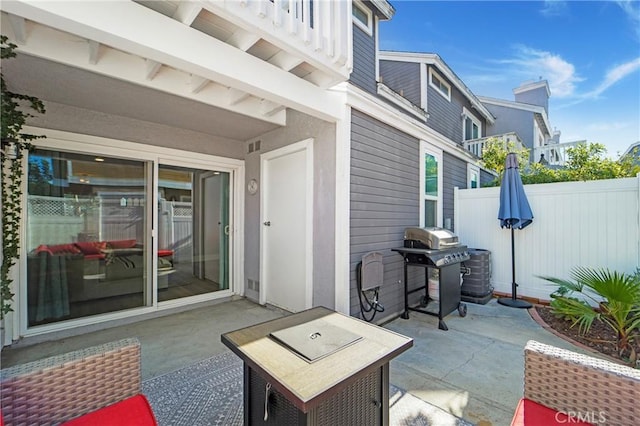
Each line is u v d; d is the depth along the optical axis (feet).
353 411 4.71
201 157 14.49
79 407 4.35
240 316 12.98
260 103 11.79
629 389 3.91
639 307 9.35
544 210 15.40
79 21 5.29
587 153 23.21
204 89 9.95
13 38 6.61
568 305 11.87
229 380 7.79
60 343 10.23
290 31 7.34
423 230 12.87
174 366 8.54
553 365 4.48
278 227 13.88
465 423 6.19
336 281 11.00
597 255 13.96
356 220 11.50
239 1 6.33
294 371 4.24
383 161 13.14
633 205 13.17
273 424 4.68
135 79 8.45
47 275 10.77
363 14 18.31
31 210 10.49
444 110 26.94
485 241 17.62
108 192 12.12
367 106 11.93
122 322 12.02
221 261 15.64
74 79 8.83
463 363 8.84
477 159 24.98
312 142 12.06
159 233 13.39
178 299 13.80
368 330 5.74
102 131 11.72
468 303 15.34
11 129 8.20
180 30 6.54
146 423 4.07
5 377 3.90
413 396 7.16
